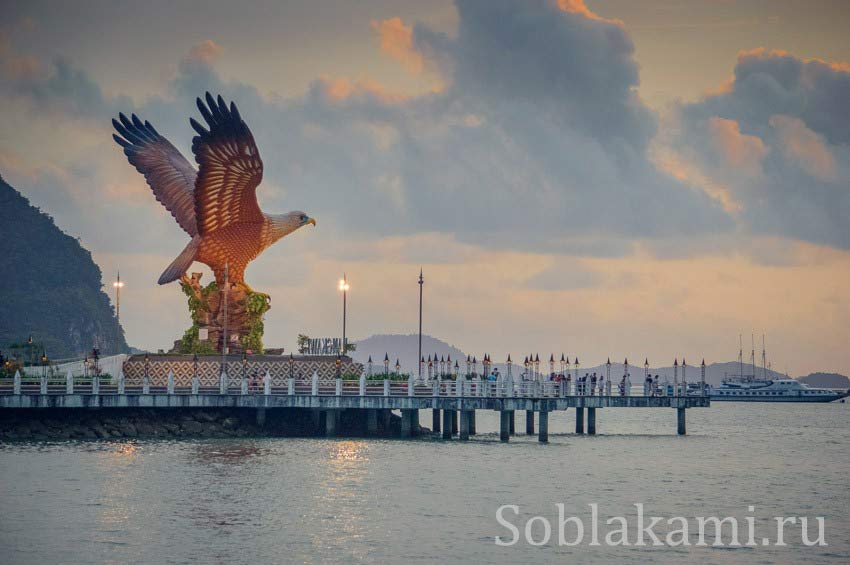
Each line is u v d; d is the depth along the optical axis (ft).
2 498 202.39
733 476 260.62
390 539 177.68
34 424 287.28
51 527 180.45
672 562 170.91
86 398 281.54
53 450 262.88
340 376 316.19
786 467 284.41
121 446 272.72
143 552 166.30
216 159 319.47
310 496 209.67
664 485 239.30
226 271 336.08
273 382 315.78
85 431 288.51
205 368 317.63
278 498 206.80
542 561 168.86
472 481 232.53
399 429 332.19
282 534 178.81
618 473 254.47
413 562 164.86
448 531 184.55
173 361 317.01
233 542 172.96
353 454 268.62
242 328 338.13
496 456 275.18
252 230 334.85
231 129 315.37
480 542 177.99
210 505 199.21
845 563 172.86
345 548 171.22
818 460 305.73
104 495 206.18
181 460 249.55
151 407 298.56
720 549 179.63
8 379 297.74
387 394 294.87
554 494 221.05
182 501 202.18
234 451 267.39
